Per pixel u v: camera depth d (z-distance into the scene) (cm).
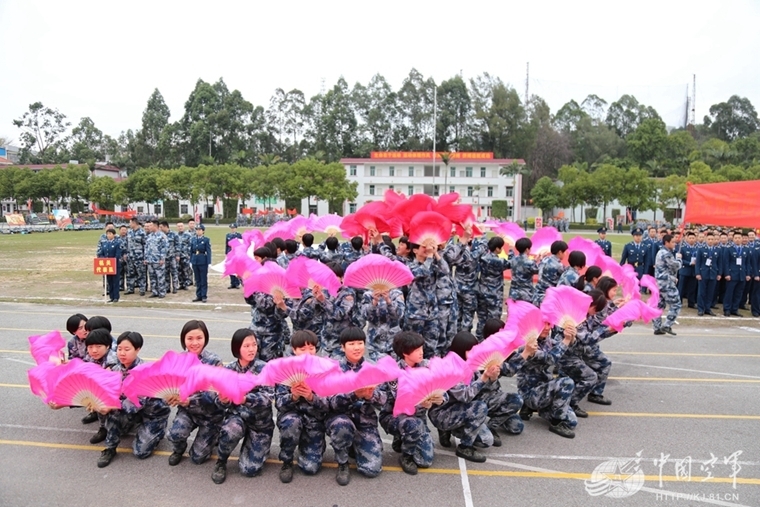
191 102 7944
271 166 5819
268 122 8288
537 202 5847
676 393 707
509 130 7625
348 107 8125
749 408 653
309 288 650
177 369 438
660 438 563
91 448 527
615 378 771
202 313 1217
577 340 611
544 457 516
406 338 486
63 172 6025
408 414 437
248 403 452
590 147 7838
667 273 1050
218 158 7744
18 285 1609
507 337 482
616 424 601
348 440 461
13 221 4778
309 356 431
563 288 564
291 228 1077
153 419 504
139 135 8275
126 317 1157
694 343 981
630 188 5278
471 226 859
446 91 7969
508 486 460
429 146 7981
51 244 3206
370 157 7244
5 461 498
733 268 1242
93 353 541
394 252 905
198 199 5800
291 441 462
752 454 526
